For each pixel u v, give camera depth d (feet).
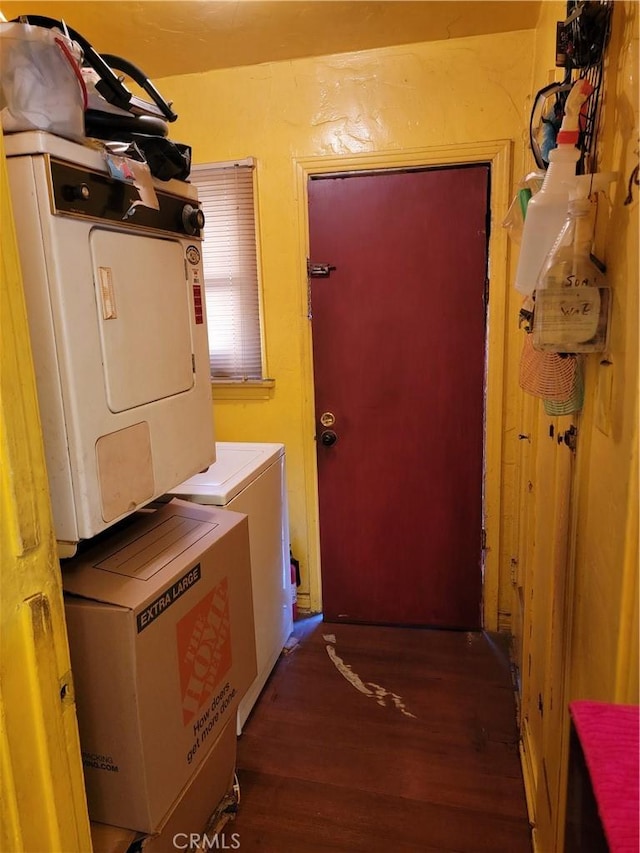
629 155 2.72
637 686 2.44
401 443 8.36
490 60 7.16
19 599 2.69
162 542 4.46
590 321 3.04
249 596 5.15
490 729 6.61
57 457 3.43
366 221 7.85
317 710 7.00
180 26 6.62
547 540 4.98
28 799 2.73
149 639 3.75
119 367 3.78
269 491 7.34
